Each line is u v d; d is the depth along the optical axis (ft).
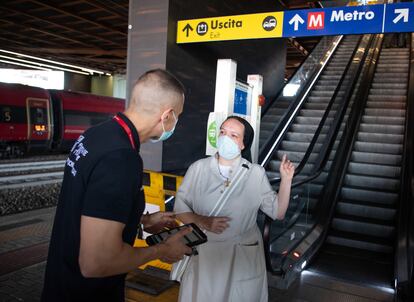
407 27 12.76
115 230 3.93
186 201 7.68
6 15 43.29
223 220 6.93
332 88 33.17
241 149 7.41
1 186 29.04
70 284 4.44
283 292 12.68
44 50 67.00
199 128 20.33
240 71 25.21
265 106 30.14
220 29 15.94
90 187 4.00
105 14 41.83
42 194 25.75
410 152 20.43
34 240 16.78
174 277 7.93
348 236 18.31
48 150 56.13
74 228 4.27
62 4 38.75
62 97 55.83
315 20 14.02
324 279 14.14
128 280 12.67
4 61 83.82
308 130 27.55
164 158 17.71
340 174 21.27
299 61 67.26
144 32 17.62
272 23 14.82
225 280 7.23
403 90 30.55
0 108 45.75
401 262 13.79
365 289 13.44
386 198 20.15
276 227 16.14
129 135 4.46
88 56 74.13
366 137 25.29
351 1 31.60
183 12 17.94
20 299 11.23
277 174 23.67
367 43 40.78
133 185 4.15
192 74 19.21
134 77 18.07
